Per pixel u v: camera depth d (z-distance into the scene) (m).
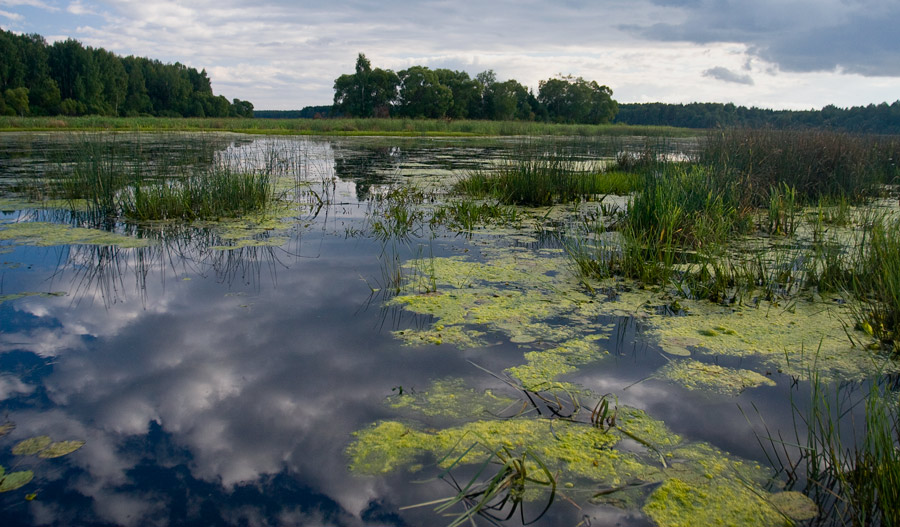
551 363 2.37
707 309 3.04
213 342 2.51
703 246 4.09
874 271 3.28
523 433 1.87
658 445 1.81
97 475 1.62
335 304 3.02
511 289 3.34
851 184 6.41
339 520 1.46
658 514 1.50
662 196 4.49
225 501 1.52
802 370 2.32
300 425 1.89
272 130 24.23
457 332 2.67
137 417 1.92
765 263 3.78
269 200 6.33
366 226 5.09
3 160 9.76
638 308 3.05
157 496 1.54
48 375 2.19
